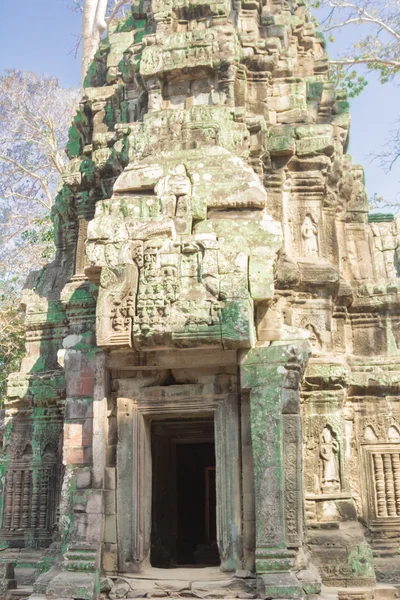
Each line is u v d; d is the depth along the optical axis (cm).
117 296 857
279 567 775
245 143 1055
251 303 860
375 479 1044
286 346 845
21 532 1148
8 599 924
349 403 1081
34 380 1200
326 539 909
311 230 1125
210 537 1429
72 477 881
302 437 914
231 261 858
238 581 792
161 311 842
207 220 911
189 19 1227
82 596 780
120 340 844
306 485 979
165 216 908
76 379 906
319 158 1130
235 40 1164
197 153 975
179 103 1170
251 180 930
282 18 1290
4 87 2331
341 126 1248
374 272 1203
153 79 1169
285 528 798
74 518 843
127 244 876
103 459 868
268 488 806
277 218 1110
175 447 1210
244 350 856
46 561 999
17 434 1200
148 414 893
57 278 1316
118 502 865
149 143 1052
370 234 1232
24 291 1311
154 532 1049
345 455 1014
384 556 988
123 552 849
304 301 1080
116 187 961
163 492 1112
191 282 854
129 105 1245
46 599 786
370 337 1141
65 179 1273
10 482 1178
